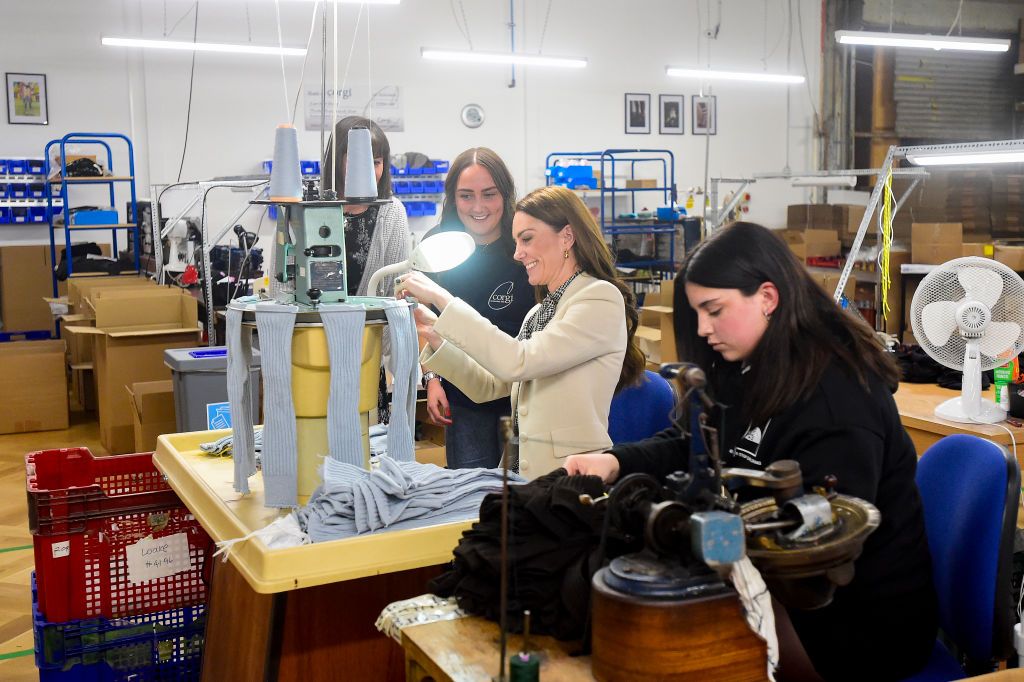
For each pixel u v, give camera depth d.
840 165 11.22
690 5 10.89
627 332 2.29
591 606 1.23
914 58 11.07
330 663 1.72
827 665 1.48
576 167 9.61
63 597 2.25
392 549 1.61
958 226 7.12
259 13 9.20
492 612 1.36
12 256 8.24
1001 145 3.79
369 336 1.83
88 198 8.75
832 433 1.38
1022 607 2.31
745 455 1.48
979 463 1.73
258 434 2.24
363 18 9.58
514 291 2.64
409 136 9.92
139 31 8.84
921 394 3.70
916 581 1.51
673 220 9.66
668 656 1.14
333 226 1.80
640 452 1.66
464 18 9.98
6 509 4.78
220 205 9.05
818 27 11.21
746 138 11.31
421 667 1.33
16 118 8.55
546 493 1.40
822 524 1.21
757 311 1.45
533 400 2.15
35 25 8.54
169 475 2.21
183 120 9.06
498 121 10.26
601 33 10.58
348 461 1.81
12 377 6.32
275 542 1.60
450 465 2.75
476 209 2.59
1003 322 3.21
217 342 6.30
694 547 1.13
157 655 2.35
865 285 8.17
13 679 2.92
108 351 5.43
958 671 1.64
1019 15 11.37
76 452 2.40
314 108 9.48
